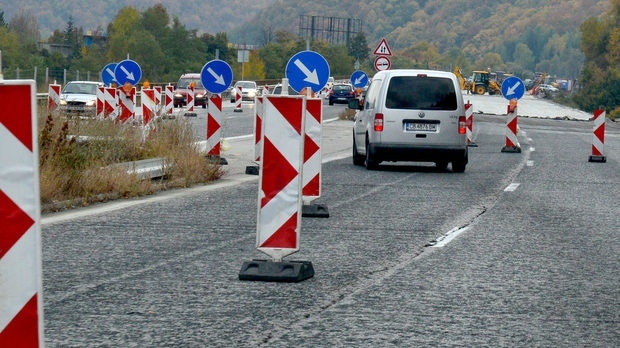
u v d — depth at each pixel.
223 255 12.93
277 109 11.32
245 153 32.25
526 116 87.06
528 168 29.58
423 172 27.72
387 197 20.61
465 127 27.72
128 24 155.62
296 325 9.09
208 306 9.84
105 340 8.41
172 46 159.75
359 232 15.37
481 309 9.95
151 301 10.02
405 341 8.57
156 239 14.25
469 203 19.78
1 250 5.97
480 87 155.50
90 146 21.88
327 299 10.29
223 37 174.75
